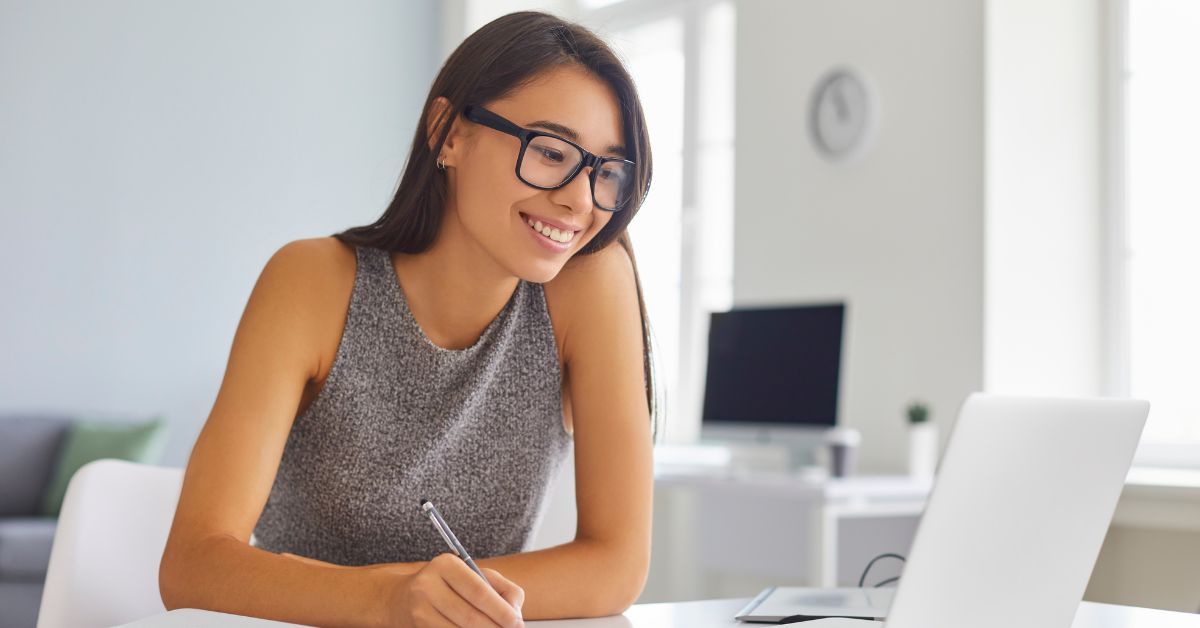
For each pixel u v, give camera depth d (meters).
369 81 5.79
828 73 3.74
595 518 1.16
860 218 3.62
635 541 1.13
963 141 3.33
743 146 4.04
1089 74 3.38
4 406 4.81
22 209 4.91
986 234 3.25
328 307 1.17
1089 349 3.33
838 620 0.95
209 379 5.26
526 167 1.06
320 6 5.66
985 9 3.29
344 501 1.21
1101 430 0.80
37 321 4.91
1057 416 0.78
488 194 1.08
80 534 1.16
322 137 5.64
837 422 3.17
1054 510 0.79
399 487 1.21
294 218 5.54
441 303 1.21
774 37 3.95
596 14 5.08
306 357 1.14
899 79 3.53
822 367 3.24
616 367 1.23
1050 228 3.31
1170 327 3.20
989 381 3.22
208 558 0.96
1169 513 2.66
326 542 1.24
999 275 3.25
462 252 1.17
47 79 4.98
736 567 3.79
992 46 3.29
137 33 5.19
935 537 0.73
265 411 1.08
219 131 5.36
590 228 1.11
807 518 3.51
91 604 1.15
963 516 0.74
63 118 5.01
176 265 5.22
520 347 1.25
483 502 1.26
